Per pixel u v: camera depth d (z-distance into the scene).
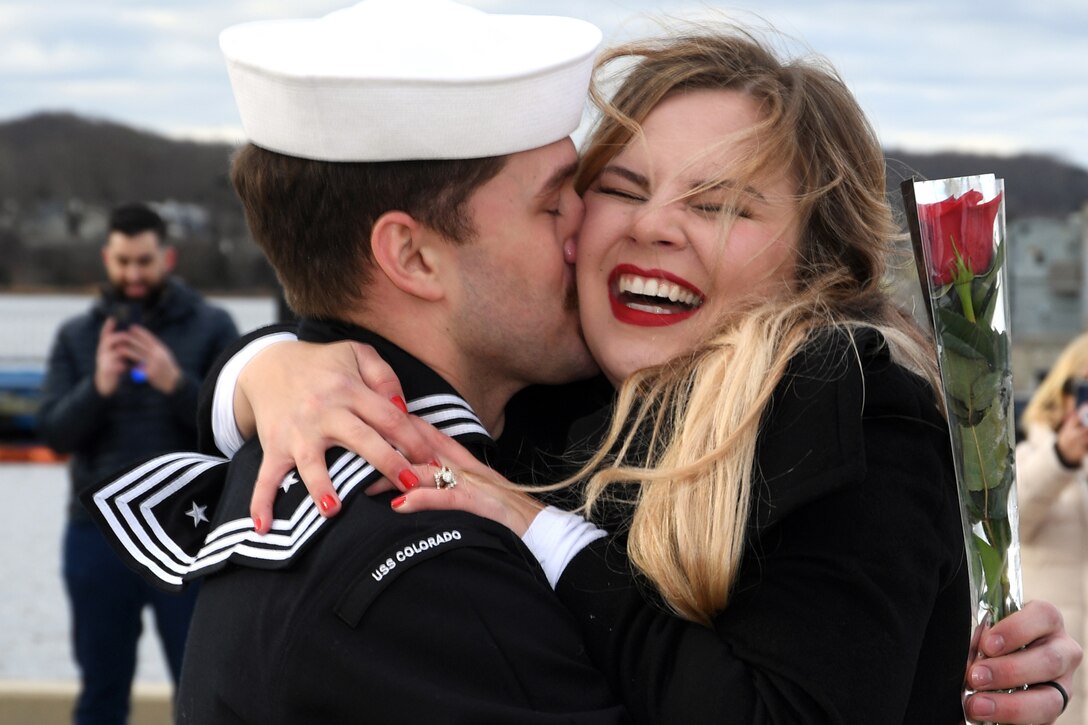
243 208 1.58
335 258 1.50
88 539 3.98
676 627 1.36
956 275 1.38
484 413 1.62
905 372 1.50
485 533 1.33
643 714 1.34
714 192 1.56
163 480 1.56
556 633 1.32
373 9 1.49
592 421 1.65
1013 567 1.43
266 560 1.34
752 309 1.55
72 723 4.34
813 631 1.30
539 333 1.55
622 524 1.49
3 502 9.31
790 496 1.34
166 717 4.43
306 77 1.42
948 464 1.50
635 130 1.60
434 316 1.51
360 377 1.46
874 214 1.68
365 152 1.44
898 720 1.32
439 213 1.46
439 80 1.41
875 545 1.34
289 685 1.28
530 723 1.23
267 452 1.43
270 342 1.69
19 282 29.16
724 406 1.41
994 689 1.44
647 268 1.58
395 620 1.26
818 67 1.70
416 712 1.23
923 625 1.36
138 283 4.09
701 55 1.66
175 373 3.94
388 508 1.33
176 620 4.00
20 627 6.38
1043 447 3.29
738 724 1.27
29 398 10.77
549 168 1.51
